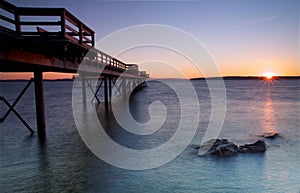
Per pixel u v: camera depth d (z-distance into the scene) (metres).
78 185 5.16
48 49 5.79
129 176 5.65
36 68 7.61
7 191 4.88
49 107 19.83
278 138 9.35
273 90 50.97
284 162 6.52
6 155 7.02
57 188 5.02
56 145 8.07
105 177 5.57
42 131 8.84
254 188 5.09
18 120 13.20
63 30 5.33
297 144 8.34
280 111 17.73
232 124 12.56
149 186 5.15
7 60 4.73
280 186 5.19
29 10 5.27
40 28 5.63
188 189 5.03
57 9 5.29
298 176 5.66
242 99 28.39
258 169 6.07
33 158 6.79
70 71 9.28
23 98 31.41
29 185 5.13
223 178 5.57
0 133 9.66
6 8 4.89
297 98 29.45
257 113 16.70
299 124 12.58
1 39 4.50
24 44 5.16
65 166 6.22
